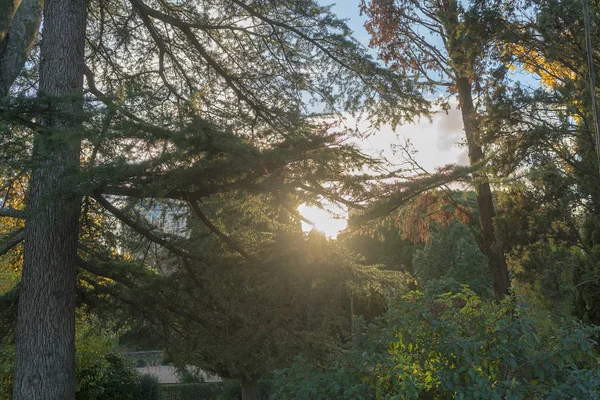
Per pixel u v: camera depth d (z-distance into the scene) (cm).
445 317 570
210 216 1030
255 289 930
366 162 825
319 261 875
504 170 1872
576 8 1717
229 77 1139
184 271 1044
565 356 523
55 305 835
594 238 1881
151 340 1112
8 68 868
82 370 1633
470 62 1942
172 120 726
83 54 938
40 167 715
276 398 560
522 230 1894
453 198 2017
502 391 507
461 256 3628
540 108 1894
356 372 538
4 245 951
